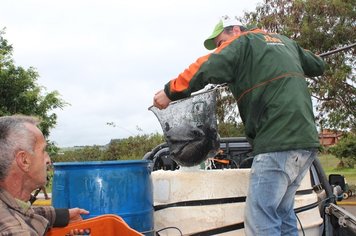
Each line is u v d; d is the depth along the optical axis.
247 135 3.06
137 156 14.73
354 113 15.77
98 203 2.72
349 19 15.42
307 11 15.39
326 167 28.64
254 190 2.83
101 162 2.77
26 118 2.18
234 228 3.06
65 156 15.28
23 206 2.13
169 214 3.06
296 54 3.14
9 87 12.30
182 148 3.14
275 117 2.81
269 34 3.10
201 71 2.81
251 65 2.92
